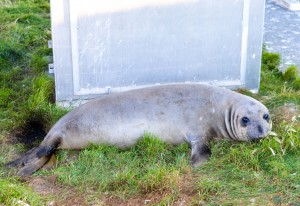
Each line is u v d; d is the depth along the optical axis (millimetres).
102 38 6629
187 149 5840
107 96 6105
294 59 8602
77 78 6695
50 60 8312
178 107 5953
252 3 6875
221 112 5969
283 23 10320
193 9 6754
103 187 5148
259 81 7258
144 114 5910
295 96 6984
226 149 5801
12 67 8070
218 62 7066
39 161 5578
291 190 5004
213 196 4930
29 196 4848
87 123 5859
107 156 5691
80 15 6469
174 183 5059
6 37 9062
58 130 5836
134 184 5160
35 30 9570
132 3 6562
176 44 6875
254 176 5207
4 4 10984
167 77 7004
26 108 6641
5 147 5984
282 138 5762
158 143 5809
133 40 6730
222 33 6941
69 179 5250
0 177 5312
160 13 6688
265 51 8812
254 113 5855
